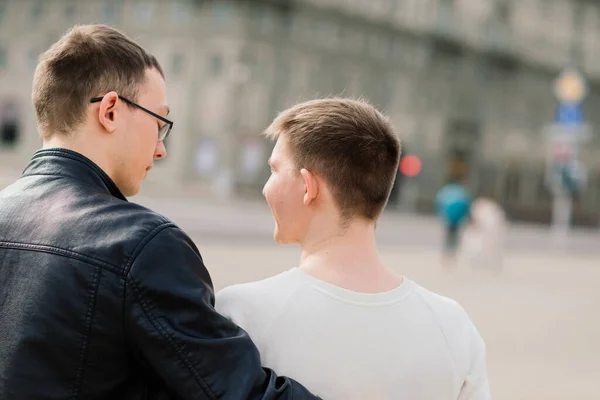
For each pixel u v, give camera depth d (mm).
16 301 1363
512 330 8352
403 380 1454
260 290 1519
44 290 1350
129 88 1569
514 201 46906
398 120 40938
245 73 35094
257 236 17422
